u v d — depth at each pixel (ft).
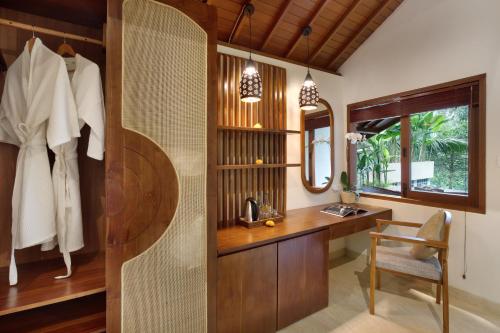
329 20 8.81
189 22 4.91
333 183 10.81
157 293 4.65
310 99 8.13
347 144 11.07
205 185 5.10
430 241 6.39
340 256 11.29
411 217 9.09
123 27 4.27
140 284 4.50
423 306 7.55
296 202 9.63
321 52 10.05
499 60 6.97
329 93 10.70
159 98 4.61
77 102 4.60
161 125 4.63
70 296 4.19
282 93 9.16
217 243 5.68
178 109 4.79
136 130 4.42
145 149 4.49
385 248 7.92
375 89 10.01
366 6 8.83
